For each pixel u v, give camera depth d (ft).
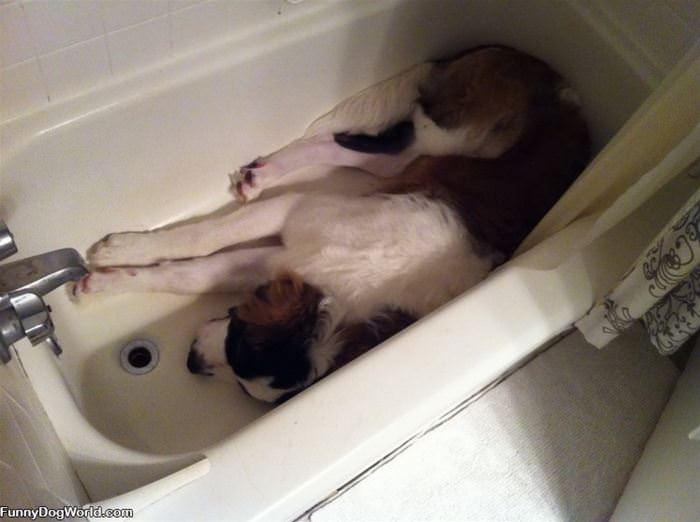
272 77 4.42
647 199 3.76
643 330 5.03
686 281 3.11
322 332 4.00
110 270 4.42
